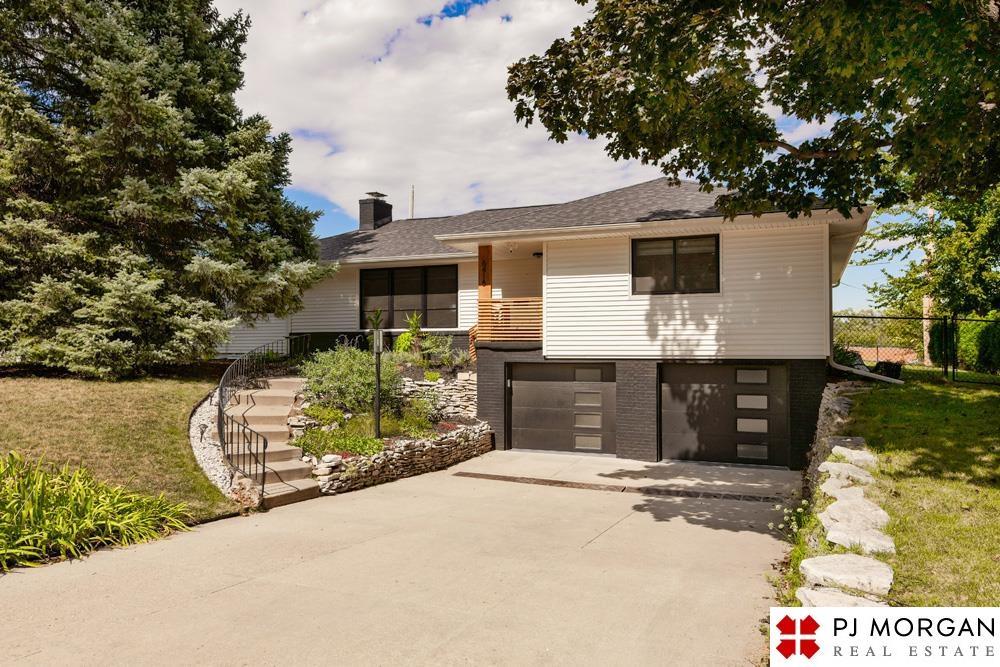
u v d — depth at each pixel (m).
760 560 6.45
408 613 4.89
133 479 8.10
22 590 5.29
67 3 12.62
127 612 4.84
